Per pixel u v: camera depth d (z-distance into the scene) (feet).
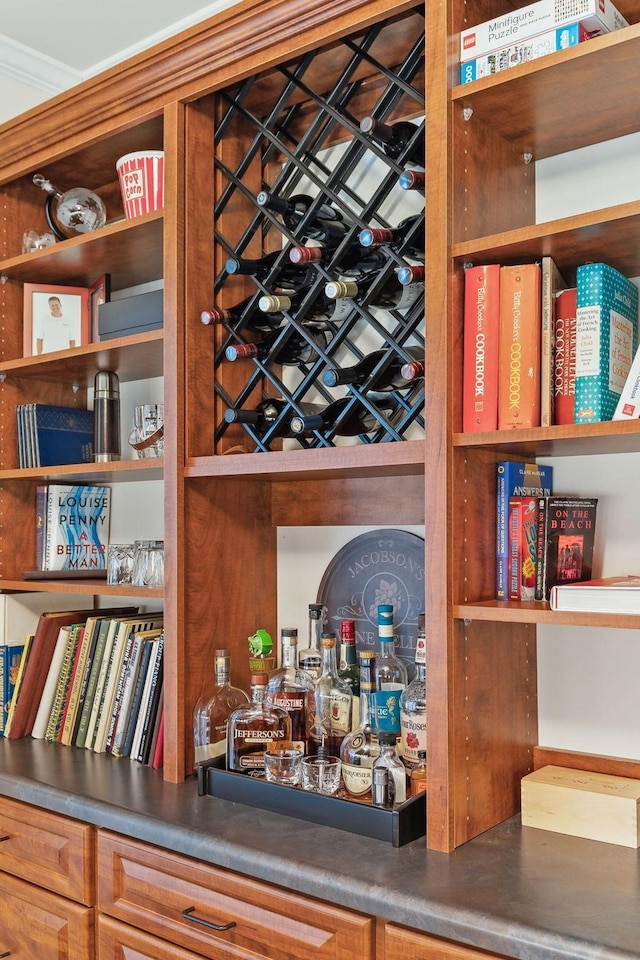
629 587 4.09
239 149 6.41
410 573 5.97
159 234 6.47
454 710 4.54
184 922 4.94
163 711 5.95
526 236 4.35
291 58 5.44
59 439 7.63
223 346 6.20
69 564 7.76
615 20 4.49
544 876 4.17
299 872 4.33
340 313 5.88
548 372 4.54
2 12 7.06
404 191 6.11
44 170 7.34
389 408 5.74
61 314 7.58
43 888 5.79
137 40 7.48
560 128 5.03
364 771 5.03
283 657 5.79
